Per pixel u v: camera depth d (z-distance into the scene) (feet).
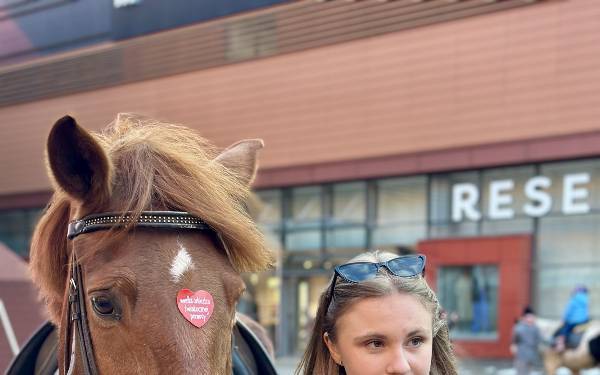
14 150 70.44
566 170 50.93
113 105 65.00
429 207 56.54
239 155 7.29
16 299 18.99
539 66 49.37
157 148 6.10
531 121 49.75
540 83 49.34
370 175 55.93
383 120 55.21
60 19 68.39
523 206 52.65
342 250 60.08
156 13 63.36
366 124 55.83
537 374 40.29
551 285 51.13
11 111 70.44
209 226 5.89
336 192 60.90
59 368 6.67
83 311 5.74
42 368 8.23
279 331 60.23
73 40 67.62
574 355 32.86
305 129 58.29
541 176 51.75
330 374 6.62
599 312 48.93
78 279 5.85
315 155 58.03
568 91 48.29
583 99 47.78
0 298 18.62
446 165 53.01
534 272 51.78
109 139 6.65
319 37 57.52
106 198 5.71
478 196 54.39
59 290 6.75
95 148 5.53
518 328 36.55
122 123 6.94
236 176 6.78
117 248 5.54
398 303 5.82
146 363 5.16
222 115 61.05
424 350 5.96
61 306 6.92
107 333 5.33
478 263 53.16
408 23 54.13
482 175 54.49
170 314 5.26
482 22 51.39
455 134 52.54
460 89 52.37
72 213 6.43
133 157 5.96
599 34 47.19
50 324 8.77
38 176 69.10
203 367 5.16
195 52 61.87
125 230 5.52
